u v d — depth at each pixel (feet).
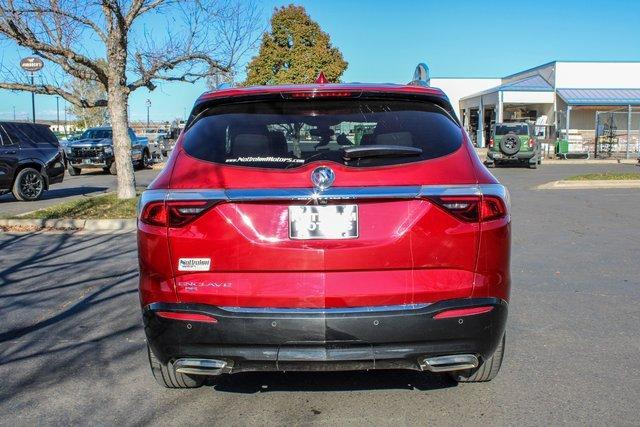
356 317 10.03
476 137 131.23
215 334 10.21
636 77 113.91
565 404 11.98
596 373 13.44
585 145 105.50
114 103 41.47
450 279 10.32
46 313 18.40
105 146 80.07
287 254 10.15
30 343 15.84
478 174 10.76
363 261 10.15
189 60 43.32
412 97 11.94
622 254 25.70
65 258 26.32
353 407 12.07
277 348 10.18
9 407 12.19
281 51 142.72
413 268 10.24
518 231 31.50
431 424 11.30
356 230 10.17
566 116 107.24
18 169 46.93
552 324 16.74
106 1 35.58
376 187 10.18
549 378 13.21
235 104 11.92
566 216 36.63
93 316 18.08
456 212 10.25
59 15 37.55
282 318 10.07
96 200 41.78
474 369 12.50
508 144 80.94
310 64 141.79
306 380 13.37
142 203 10.71
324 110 11.71
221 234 10.23
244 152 10.82
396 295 10.16
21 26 36.37
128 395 12.73
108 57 40.65
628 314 17.58
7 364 14.44
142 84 42.42
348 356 10.14
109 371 13.99
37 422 11.56
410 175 10.36
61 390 12.99
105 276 23.00
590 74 113.29
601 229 31.94
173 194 10.43
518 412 11.69
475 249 10.34
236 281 10.26
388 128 11.32
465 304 10.27
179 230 10.34
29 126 48.83
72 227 34.30
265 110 11.73
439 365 10.44
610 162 93.97
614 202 43.16
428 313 10.14
